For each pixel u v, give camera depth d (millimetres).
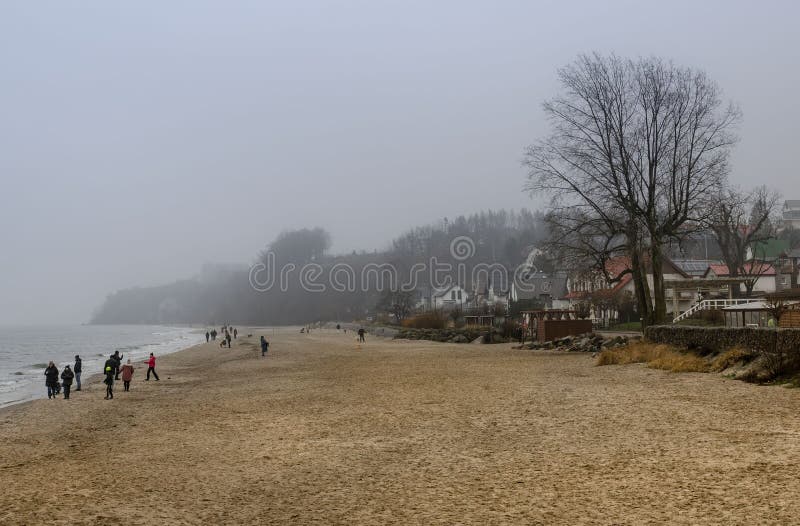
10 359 79188
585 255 44344
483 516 9039
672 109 42500
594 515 8750
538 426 15930
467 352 51531
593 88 43594
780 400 16797
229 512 9969
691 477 10219
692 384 21500
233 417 20500
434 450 13859
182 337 146500
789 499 8711
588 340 47656
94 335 183500
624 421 15758
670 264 81125
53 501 10961
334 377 33031
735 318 47656
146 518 9773
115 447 16562
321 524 9109
